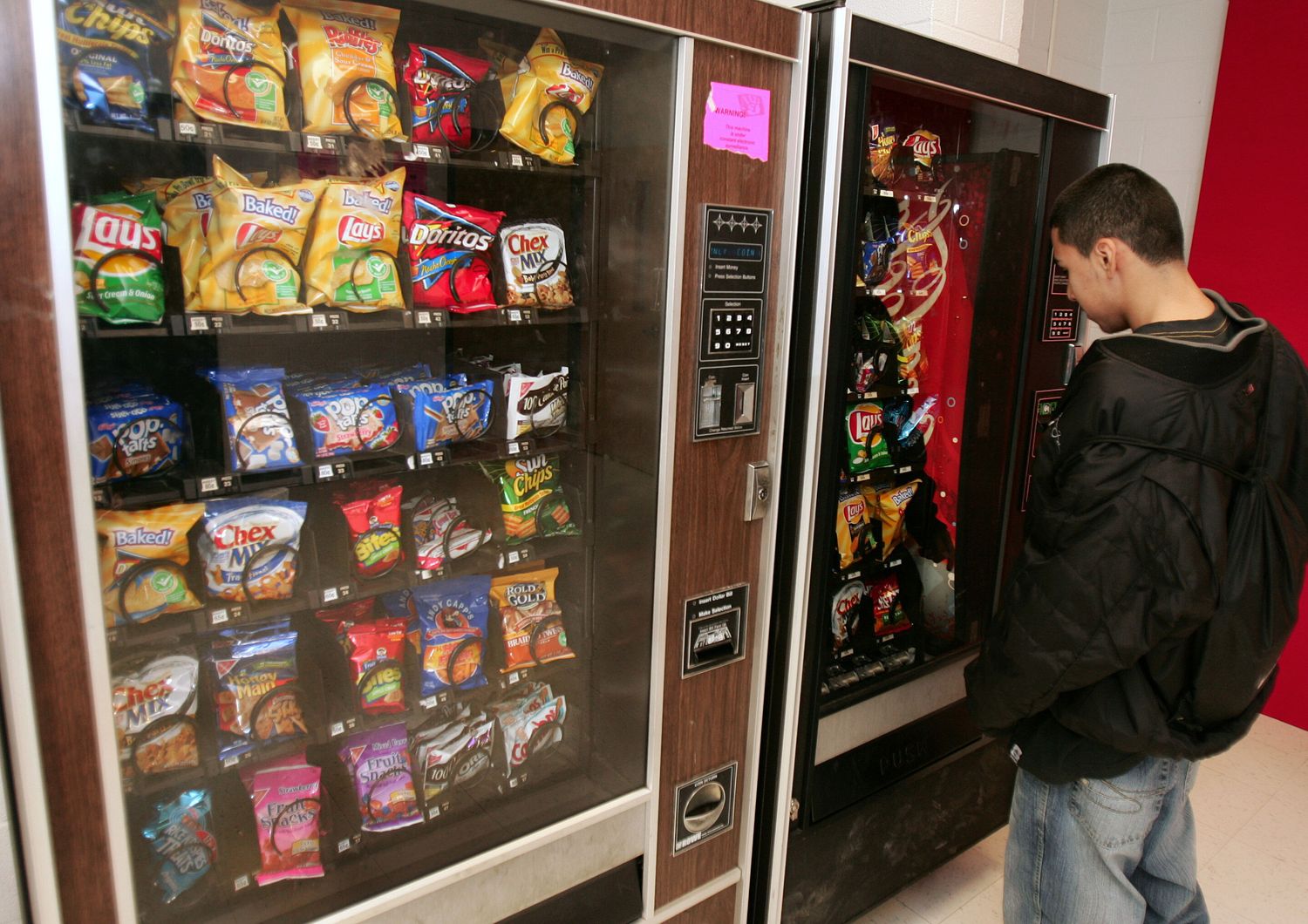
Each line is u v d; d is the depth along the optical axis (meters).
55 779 1.04
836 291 1.64
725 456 1.64
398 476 1.63
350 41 1.33
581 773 1.75
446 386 1.55
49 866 1.05
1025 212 2.00
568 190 1.63
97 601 1.03
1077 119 2.02
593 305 1.63
